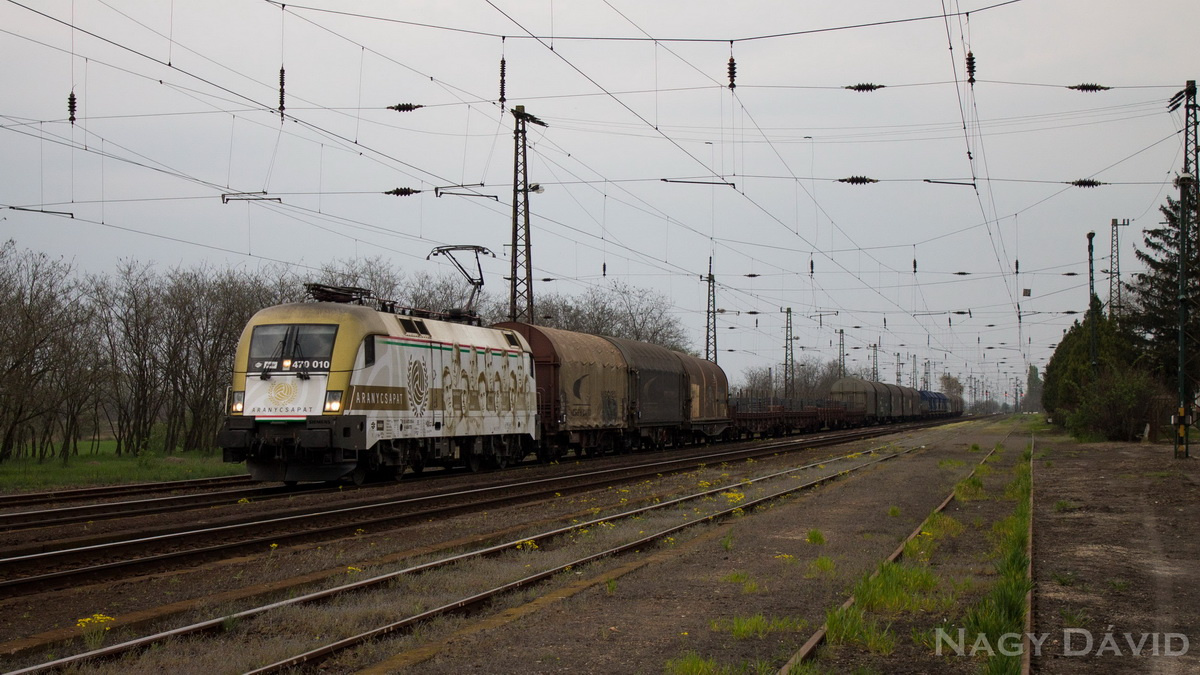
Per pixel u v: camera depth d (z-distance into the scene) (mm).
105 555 13102
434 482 24719
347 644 8297
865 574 11078
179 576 11758
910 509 19734
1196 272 46594
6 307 33125
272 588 10734
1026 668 7562
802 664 7746
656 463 32281
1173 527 16547
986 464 33375
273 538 14445
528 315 35438
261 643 8484
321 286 23719
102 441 60000
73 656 7676
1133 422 48406
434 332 25844
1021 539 14062
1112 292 60406
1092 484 24844
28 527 16047
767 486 24578
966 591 11062
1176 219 56000
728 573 12359
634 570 12484
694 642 8719
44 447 36625
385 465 24406
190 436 44594
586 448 37062
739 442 53750
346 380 22047
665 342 81750
